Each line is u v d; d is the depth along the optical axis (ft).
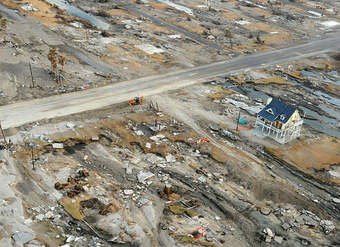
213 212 126.11
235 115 194.18
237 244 113.60
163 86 218.38
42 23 290.56
